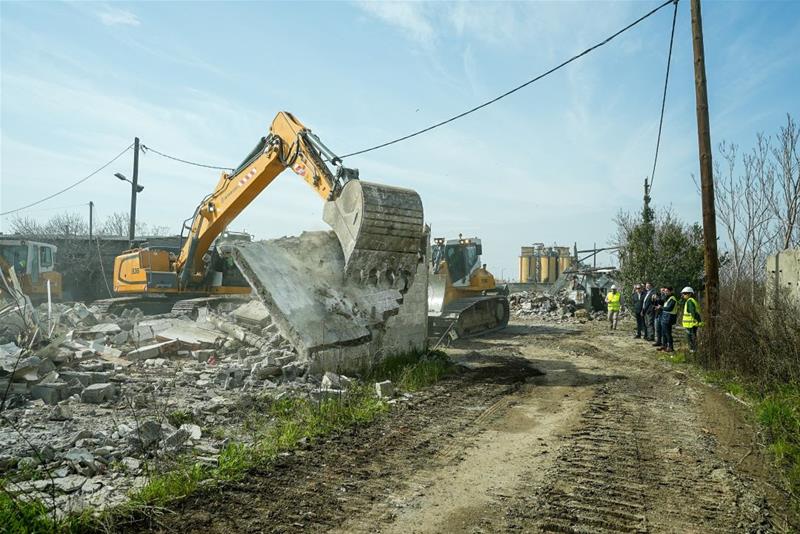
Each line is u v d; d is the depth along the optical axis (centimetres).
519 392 922
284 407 719
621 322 2377
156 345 1052
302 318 923
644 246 2081
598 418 751
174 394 769
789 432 645
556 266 3947
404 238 1085
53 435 564
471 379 1027
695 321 1315
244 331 1152
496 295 1981
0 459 484
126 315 1553
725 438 659
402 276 1123
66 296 2761
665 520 434
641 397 891
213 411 685
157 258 1642
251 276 943
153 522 405
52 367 820
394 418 729
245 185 1327
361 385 876
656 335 1689
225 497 456
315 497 467
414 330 1162
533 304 2795
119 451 520
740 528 420
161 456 521
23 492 404
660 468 552
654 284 1988
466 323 1811
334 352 935
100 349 1032
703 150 1200
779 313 894
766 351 886
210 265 1656
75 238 2884
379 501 464
